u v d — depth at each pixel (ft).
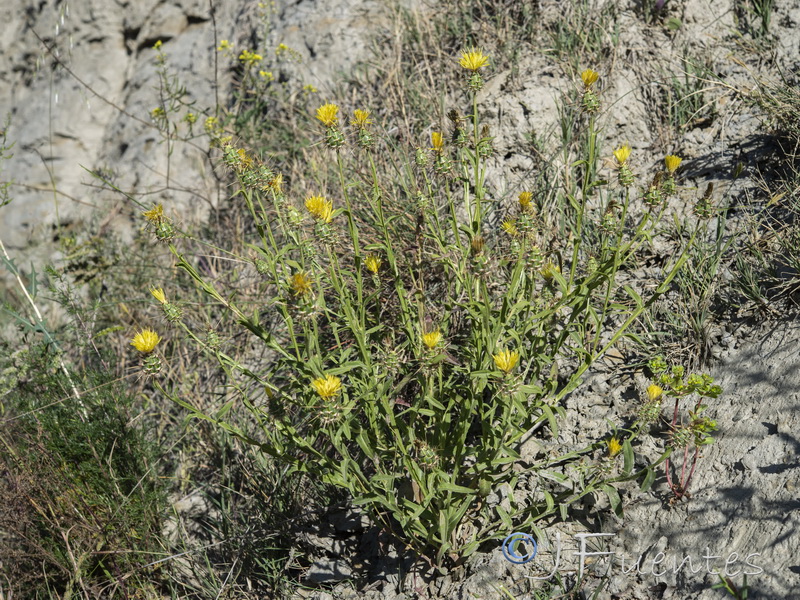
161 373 14.01
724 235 10.64
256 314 8.29
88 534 10.27
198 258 16.08
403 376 10.23
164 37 21.80
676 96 12.89
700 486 8.32
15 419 11.66
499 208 12.25
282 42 18.49
